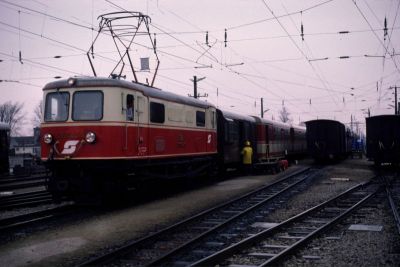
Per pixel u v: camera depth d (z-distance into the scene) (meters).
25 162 36.81
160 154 15.36
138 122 13.98
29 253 8.36
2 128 29.97
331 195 16.27
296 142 40.56
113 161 13.03
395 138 28.14
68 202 15.18
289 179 22.70
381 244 8.63
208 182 22.03
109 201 14.54
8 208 13.87
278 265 7.30
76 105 13.15
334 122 36.00
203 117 19.64
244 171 27.25
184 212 12.80
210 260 7.29
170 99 16.30
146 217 12.01
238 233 9.94
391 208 12.80
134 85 13.91
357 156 51.00
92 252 8.38
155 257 7.97
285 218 11.83
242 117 26.34
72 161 13.10
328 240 9.08
